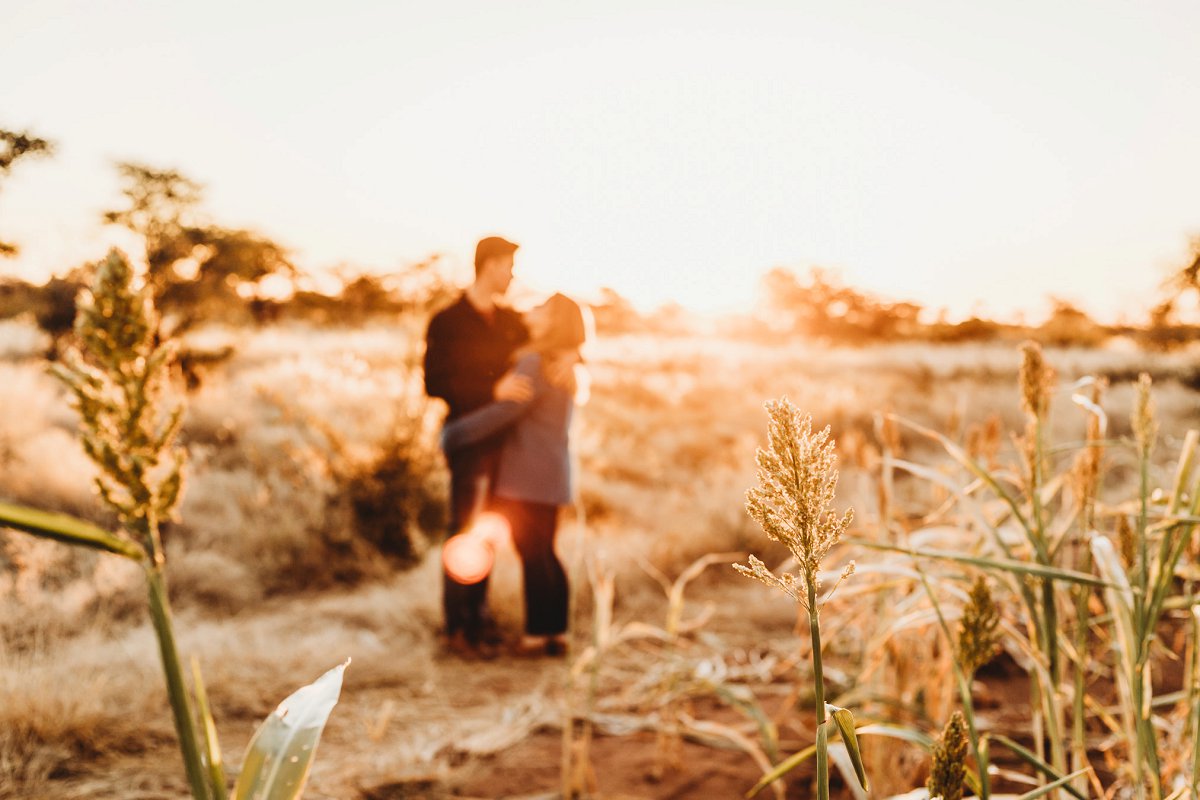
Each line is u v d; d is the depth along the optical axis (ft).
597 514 23.94
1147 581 5.33
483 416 14.53
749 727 11.25
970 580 6.21
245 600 16.75
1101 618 6.18
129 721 11.05
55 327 37.88
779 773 5.66
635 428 39.17
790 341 128.77
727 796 9.36
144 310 2.90
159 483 3.01
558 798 9.42
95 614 14.73
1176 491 5.35
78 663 12.23
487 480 15.12
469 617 15.02
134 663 12.59
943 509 8.55
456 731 11.48
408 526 20.29
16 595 14.75
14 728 10.29
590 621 16.63
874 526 9.36
